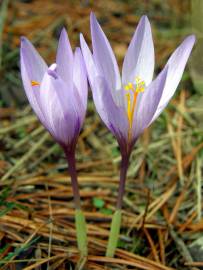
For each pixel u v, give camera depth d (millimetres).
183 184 236
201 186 235
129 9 353
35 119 272
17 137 262
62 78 165
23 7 347
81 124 165
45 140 260
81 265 182
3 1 343
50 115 159
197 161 247
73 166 175
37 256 186
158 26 341
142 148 258
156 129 271
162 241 202
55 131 163
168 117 272
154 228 210
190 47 160
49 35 326
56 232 199
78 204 180
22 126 269
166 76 151
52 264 183
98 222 212
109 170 245
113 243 185
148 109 158
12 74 295
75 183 177
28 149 254
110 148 259
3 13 313
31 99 160
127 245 201
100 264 187
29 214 203
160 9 355
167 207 225
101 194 228
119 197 179
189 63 302
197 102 287
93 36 158
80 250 186
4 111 276
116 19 343
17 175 236
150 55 171
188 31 327
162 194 231
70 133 164
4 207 208
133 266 188
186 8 344
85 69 156
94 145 261
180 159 248
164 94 164
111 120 158
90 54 152
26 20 336
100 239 202
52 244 194
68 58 162
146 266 185
